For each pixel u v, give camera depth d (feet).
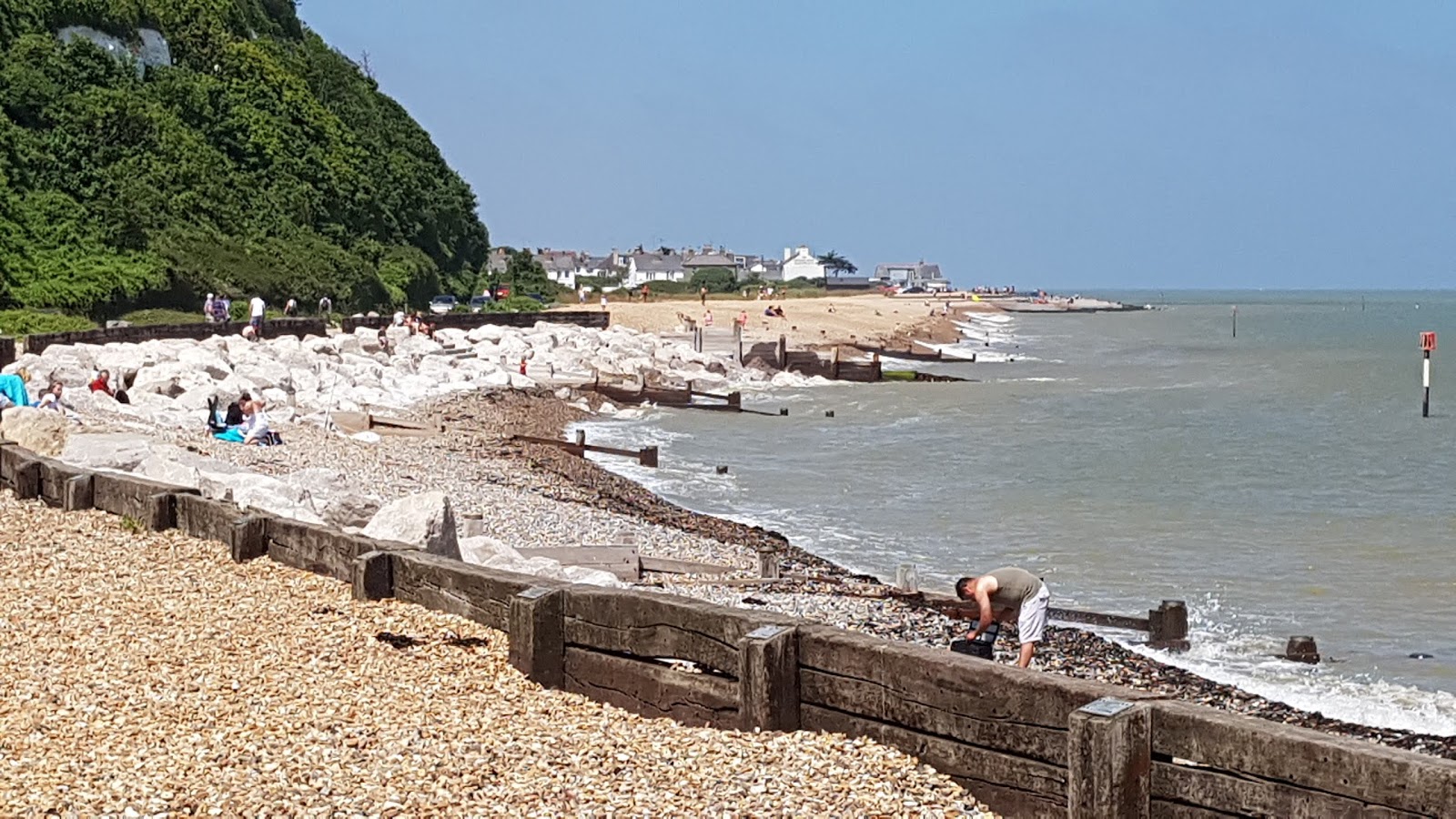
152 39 283.38
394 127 366.43
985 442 152.35
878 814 27.04
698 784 28.53
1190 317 653.71
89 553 52.06
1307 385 246.06
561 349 221.66
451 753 30.42
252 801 27.22
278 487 68.28
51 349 135.64
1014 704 27.53
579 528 86.99
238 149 279.28
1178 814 25.13
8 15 249.14
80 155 230.68
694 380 219.00
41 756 29.78
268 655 38.45
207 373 135.54
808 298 527.81
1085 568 84.07
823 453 140.97
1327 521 102.53
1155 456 142.20
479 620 41.32
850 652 30.35
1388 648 65.31
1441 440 161.27
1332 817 23.44
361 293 268.41
